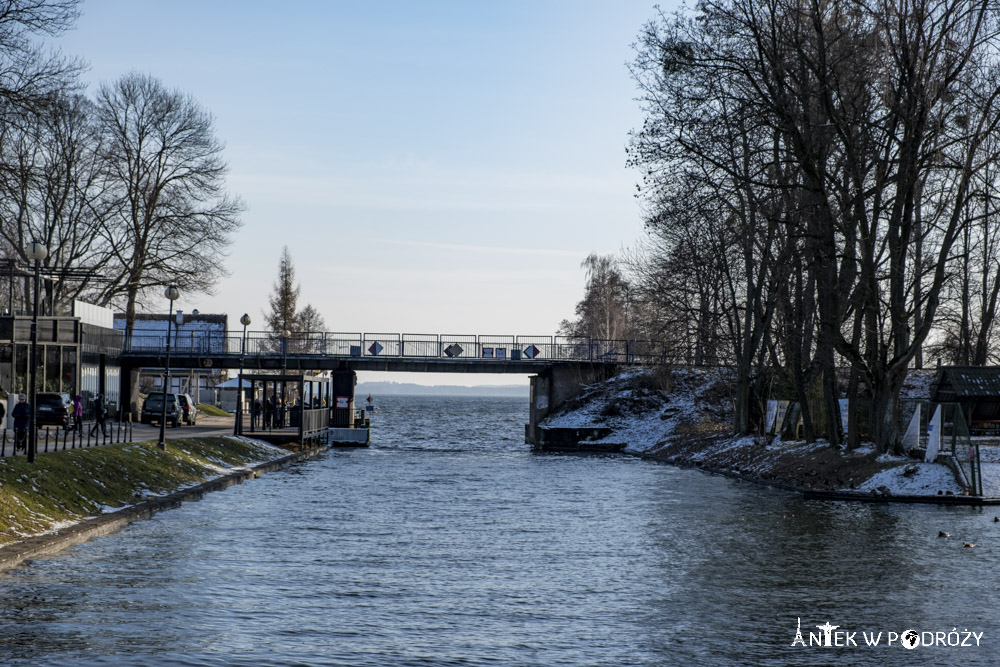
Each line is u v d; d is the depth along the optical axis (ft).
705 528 81.71
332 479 127.65
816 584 57.82
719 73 112.06
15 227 191.52
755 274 169.68
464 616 48.98
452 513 91.30
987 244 146.00
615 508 96.58
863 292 115.14
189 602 50.75
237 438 163.43
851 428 125.49
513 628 46.70
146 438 136.15
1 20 93.66
